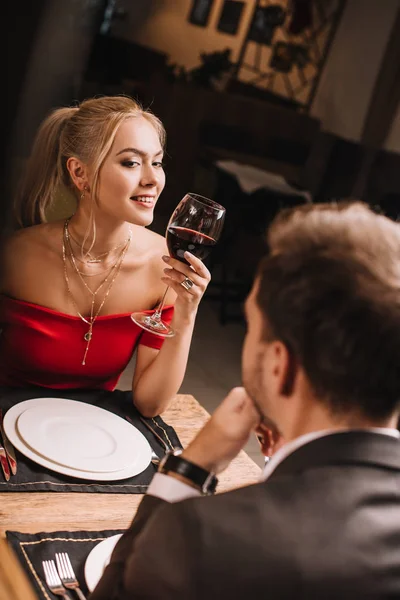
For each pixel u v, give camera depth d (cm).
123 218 158
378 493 68
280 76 495
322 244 72
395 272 70
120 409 149
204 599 65
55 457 122
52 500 115
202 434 90
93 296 168
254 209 455
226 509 68
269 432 91
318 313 70
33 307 163
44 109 190
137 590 69
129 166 155
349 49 498
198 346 415
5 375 170
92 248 164
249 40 476
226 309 475
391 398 70
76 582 97
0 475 117
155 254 175
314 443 71
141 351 166
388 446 70
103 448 130
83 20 384
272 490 69
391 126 525
